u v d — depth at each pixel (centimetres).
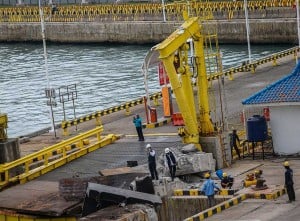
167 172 5119
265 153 5716
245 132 6031
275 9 14075
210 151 5534
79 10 16862
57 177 5453
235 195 4575
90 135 6081
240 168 5412
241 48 13800
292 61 9406
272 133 5638
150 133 6469
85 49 15625
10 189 5303
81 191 4838
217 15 14600
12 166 5406
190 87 5591
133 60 13350
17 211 4862
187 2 5856
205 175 5003
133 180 4891
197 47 5681
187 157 5203
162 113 7219
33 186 5309
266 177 5028
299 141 5566
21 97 10612
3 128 5731
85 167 5600
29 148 6356
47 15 17288
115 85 10931
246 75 8750
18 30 17725
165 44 5444
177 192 4806
